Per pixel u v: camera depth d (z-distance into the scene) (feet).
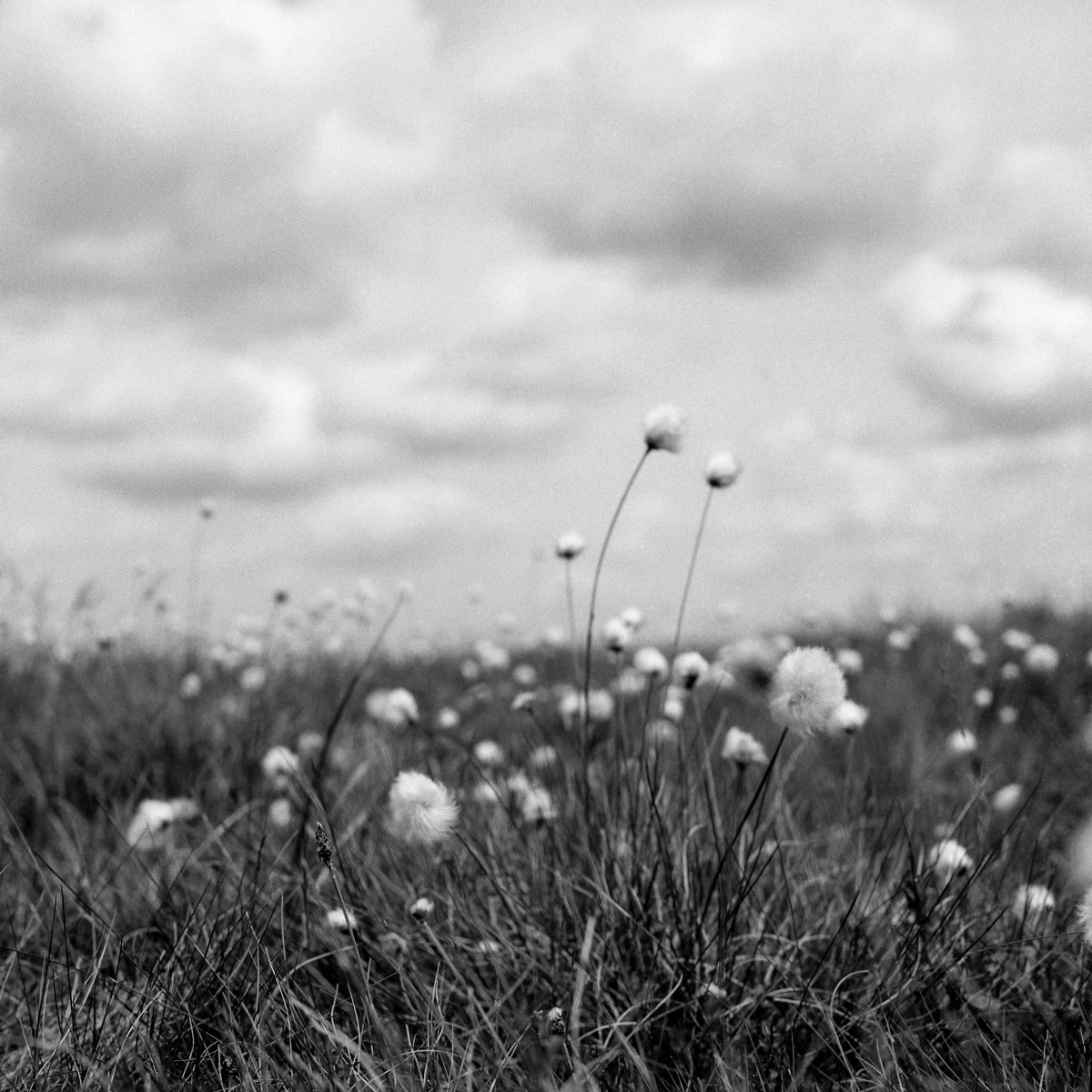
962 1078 2.94
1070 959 3.22
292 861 3.63
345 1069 2.93
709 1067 3.02
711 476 3.47
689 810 3.47
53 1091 2.98
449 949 3.25
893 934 3.27
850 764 3.84
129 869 3.81
